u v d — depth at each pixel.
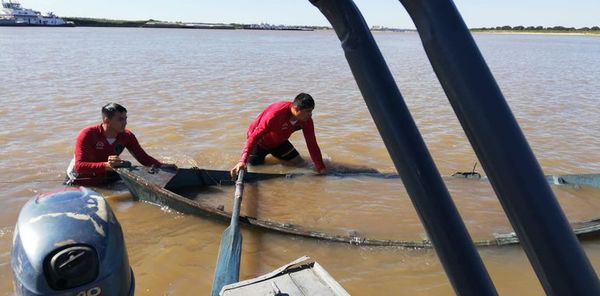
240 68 20.91
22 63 19.58
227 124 8.98
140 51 30.23
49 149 6.97
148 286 3.61
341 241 4.24
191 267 3.89
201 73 18.11
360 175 6.07
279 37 78.69
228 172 5.68
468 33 0.69
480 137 0.70
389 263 3.98
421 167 0.84
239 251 3.63
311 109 5.80
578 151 7.69
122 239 2.31
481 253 4.08
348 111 10.72
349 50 0.85
